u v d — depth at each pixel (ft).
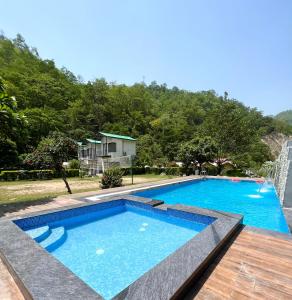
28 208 21.15
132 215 22.16
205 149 61.31
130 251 14.80
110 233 17.87
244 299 7.45
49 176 59.31
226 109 69.92
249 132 70.59
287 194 21.62
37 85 119.65
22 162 31.58
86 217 20.70
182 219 18.97
